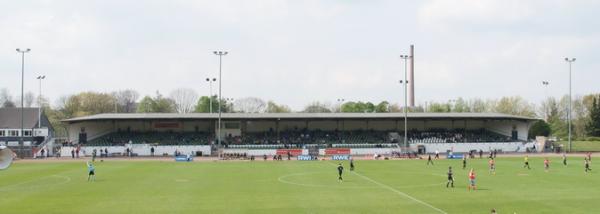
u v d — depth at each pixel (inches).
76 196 1916.8
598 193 1982.0
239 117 5142.7
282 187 2185.0
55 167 3289.9
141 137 5147.6
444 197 1892.2
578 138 6875.0
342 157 4325.8
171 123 5403.5
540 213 1574.8
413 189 2119.8
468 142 5142.7
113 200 1819.6
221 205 1718.8
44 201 1797.5
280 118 5177.2
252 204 1740.9
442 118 5319.9
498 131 5639.8
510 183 2309.3
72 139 5191.9
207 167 3270.2
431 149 5044.3
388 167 3262.8
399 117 5255.9
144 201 1798.7
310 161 3897.6
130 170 3036.4
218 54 4594.0
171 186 2217.0
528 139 5812.0
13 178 2566.4
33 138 5772.6
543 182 2342.5
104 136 5191.9
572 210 1622.8
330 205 1721.2
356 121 5575.8
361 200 1825.8
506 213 1577.3
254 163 3668.8
